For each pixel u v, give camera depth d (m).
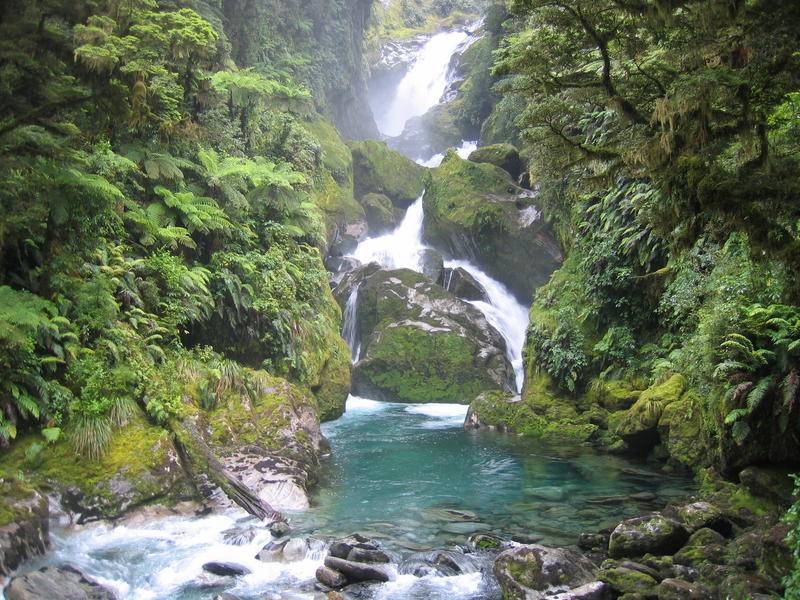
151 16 13.43
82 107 10.81
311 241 20.69
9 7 9.24
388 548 8.95
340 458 13.95
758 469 9.43
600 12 8.77
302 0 33.12
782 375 9.44
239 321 14.90
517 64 9.44
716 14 7.24
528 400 16.94
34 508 8.39
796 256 6.99
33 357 9.66
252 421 12.41
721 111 7.92
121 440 10.12
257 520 9.98
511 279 26.14
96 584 7.69
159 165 14.26
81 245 11.55
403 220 30.64
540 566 7.89
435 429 17.02
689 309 13.56
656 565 7.98
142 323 12.30
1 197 9.55
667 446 12.85
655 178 8.57
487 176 28.02
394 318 22.67
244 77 18.38
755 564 7.42
